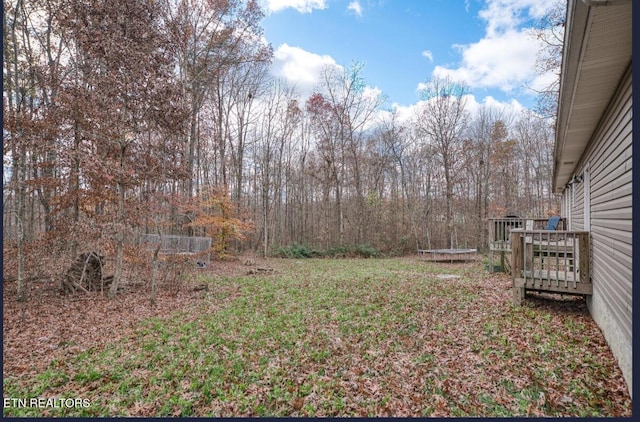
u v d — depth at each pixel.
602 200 4.55
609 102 4.04
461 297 7.05
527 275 5.92
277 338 4.79
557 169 8.21
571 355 3.76
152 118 7.90
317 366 3.85
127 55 7.24
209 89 17.42
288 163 23.06
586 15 2.39
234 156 19.72
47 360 4.22
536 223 11.45
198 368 3.86
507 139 22.66
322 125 21.58
